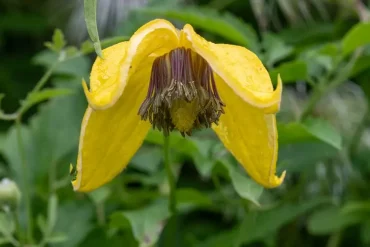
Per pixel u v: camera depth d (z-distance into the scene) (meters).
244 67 0.17
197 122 0.19
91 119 0.18
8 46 0.42
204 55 0.16
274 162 0.18
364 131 0.33
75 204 0.29
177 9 0.28
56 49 0.23
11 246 0.28
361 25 0.24
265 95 0.16
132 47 0.16
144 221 0.23
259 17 0.35
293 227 0.30
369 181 0.32
